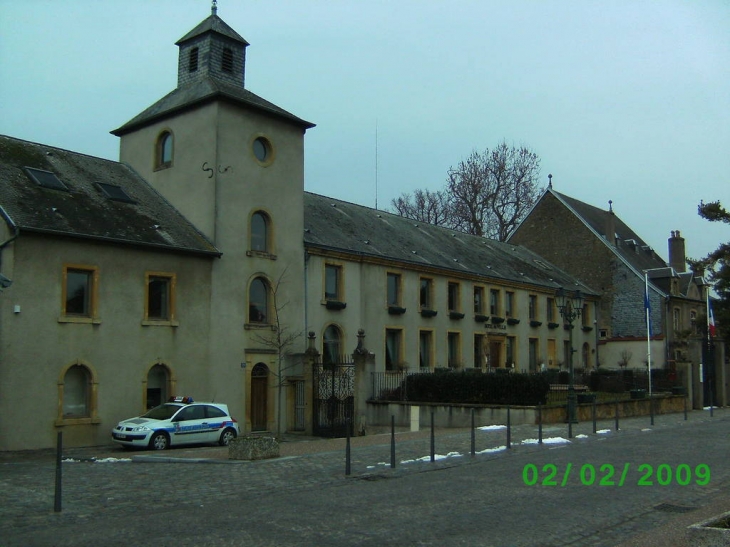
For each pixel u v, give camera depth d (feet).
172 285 83.51
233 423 78.23
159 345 81.56
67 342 73.77
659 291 166.71
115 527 32.17
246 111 94.58
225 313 88.79
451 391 89.97
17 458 64.08
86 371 75.66
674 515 34.78
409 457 55.42
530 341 147.95
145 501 38.58
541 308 151.84
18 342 70.18
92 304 76.23
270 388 93.04
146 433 70.69
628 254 182.80
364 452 59.21
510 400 86.63
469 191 189.67
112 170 96.17
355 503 37.45
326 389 92.53
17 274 70.54
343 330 104.32
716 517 32.07
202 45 100.17
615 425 82.94
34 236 72.08
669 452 58.75
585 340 167.12
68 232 73.82
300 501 38.22
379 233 123.95
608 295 173.58
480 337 133.08
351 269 107.24
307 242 99.96
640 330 168.35
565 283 164.25
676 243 192.54
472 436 56.44
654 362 164.14
